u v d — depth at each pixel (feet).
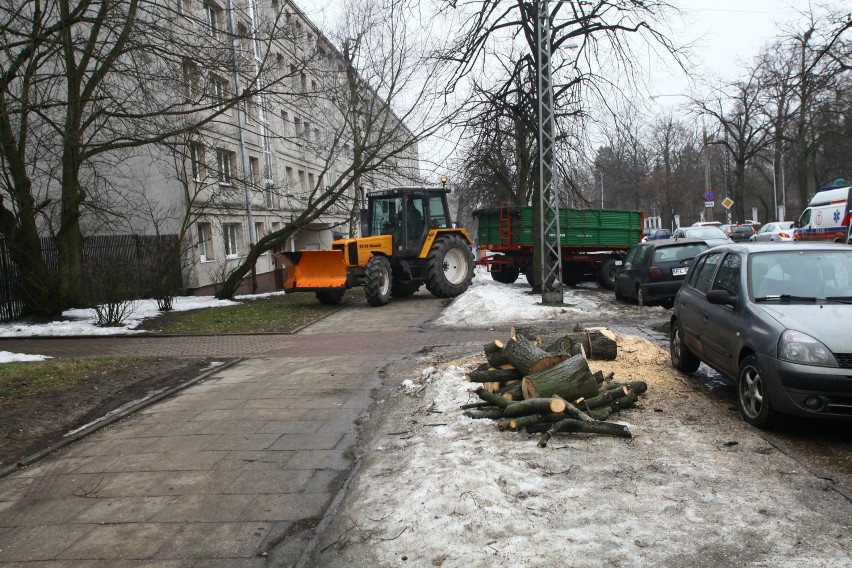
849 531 11.13
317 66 71.00
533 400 17.13
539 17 47.78
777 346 16.55
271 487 15.38
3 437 20.29
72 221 51.49
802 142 109.60
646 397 20.34
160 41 41.14
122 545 12.64
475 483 13.26
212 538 12.77
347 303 62.03
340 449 18.02
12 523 13.98
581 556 10.53
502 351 20.74
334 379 27.30
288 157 111.75
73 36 44.96
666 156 167.22
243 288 87.97
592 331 26.37
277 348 36.86
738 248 21.71
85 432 20.65
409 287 63.87
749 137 123.95
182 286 72.02
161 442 19.48
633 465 14.40
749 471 13.89
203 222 76.59
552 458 14.89
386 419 20.48
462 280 62.90
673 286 45.96
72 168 50.70
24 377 28.35
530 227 64.39
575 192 55.72
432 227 62.18
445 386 22.57
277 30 51.52
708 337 21.11
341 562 11.27
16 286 50.80
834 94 91.50
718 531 11.24
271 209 95.81
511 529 11.48
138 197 70.49
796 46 83.87
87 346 39.88
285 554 11.97
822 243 21.15
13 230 49.49
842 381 15.48
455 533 11.50
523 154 59.06
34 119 50.83
